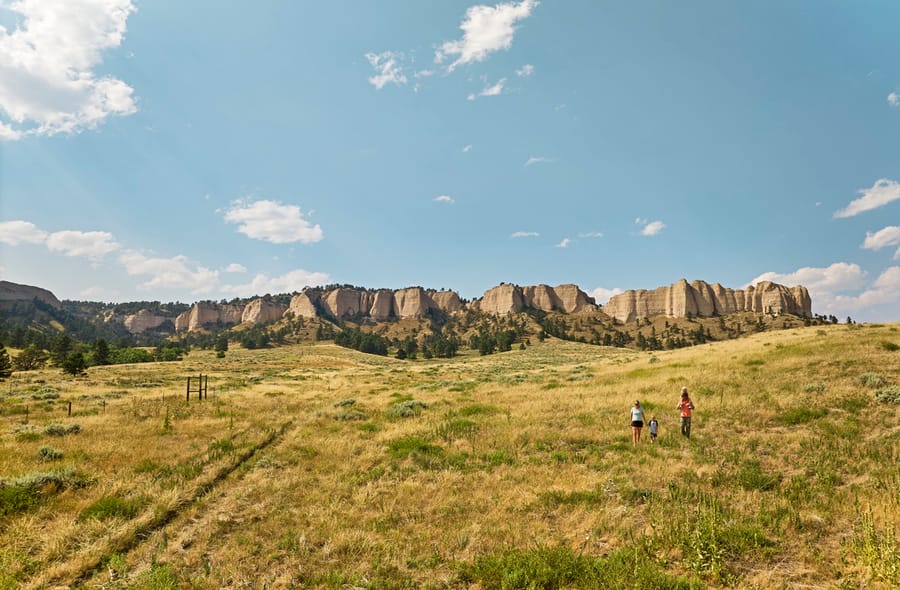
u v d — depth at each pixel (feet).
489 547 26.05
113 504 32.09
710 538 23.94
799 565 22.49
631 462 40.98
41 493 33.88
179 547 26.91
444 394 99.71
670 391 75.56
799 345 105.19
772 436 45.68
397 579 23.21
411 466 42.65
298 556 25.67
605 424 55.98
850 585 20.45
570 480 36.58
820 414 51.80
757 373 81.61
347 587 22.74
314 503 33.76
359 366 343.05
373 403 88.22
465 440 51.85
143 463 42.52
